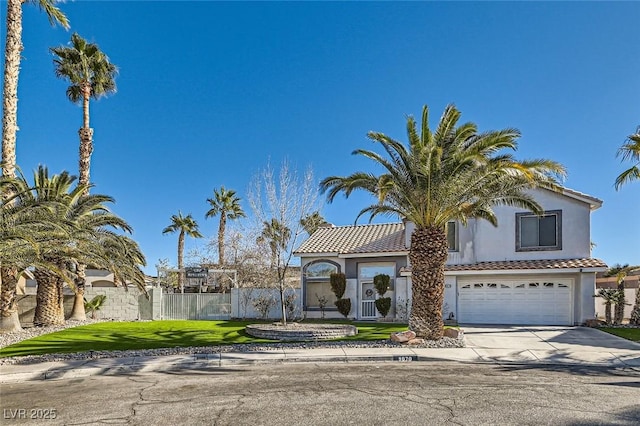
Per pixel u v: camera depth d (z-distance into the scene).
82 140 24.62
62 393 8.99
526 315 21.44
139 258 22.83
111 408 7.78
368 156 15.09
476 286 22.39
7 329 17.61
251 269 28.98
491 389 8.94
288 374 10.66
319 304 25.66
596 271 20.06
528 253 21.95
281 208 20.31
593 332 17.50
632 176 20.61
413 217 15.66
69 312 24.12
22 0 18.77
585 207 21.39
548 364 12.05
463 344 14.57
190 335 16.84
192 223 48.16
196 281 33.50
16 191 16.14
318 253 25.59
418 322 15.18
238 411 7.46
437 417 7.05
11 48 18.20
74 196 20.23
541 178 15.59
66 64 24.06
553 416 7.07
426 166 14.46
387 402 7.94
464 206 16.06
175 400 8.26
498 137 14.16
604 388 9.05
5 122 17.84
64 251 16.38
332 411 7.41
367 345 14.55
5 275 17.75
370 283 24.94
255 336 16.48
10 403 8.23
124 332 17.66
